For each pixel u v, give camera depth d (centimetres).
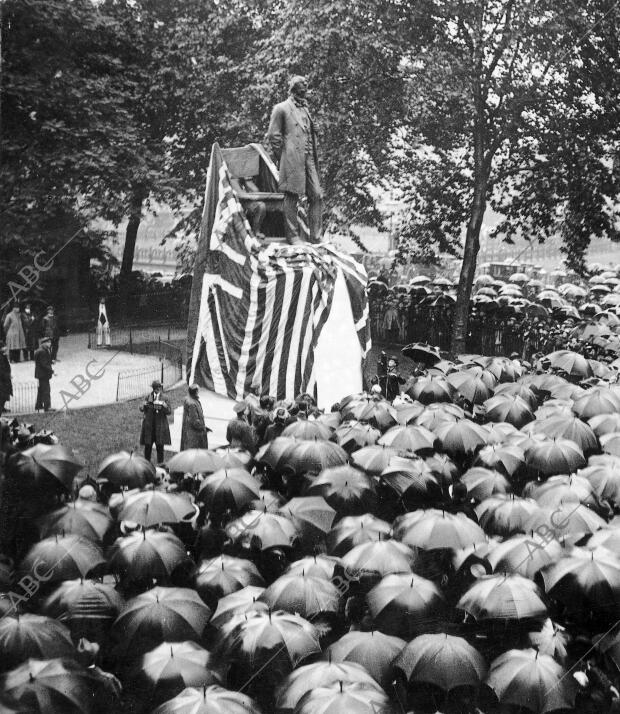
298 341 2608
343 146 4056
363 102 4006
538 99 3906
